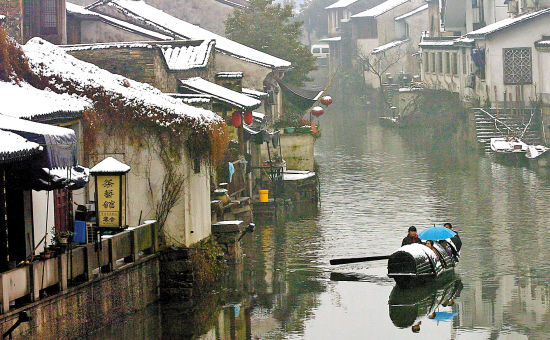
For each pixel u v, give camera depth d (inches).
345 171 2741.1
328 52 6402.6
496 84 3292.3
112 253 1203.2
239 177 1934.1
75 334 1109.7
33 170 1057.5
